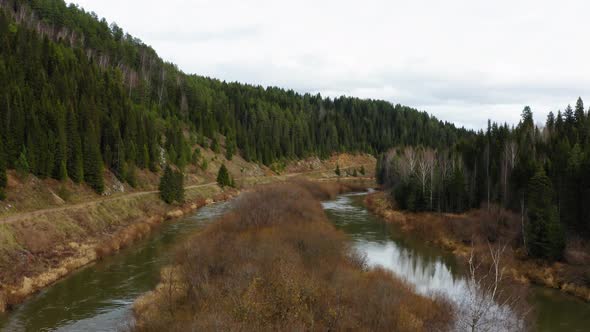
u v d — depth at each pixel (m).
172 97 135.00
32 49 84.25
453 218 61.47
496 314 25.94
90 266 40.47
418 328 25.62
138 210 63.91
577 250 41.62
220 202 86.25
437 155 87.44
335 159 174.75
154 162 86.31
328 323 24.39
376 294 29.12
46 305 30.84
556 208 43.84
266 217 49.28
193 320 22.81
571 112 86.00
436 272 42.00
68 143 62.47
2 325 27.38
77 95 79.75
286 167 150.50
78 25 142.00
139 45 167.38
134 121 83.75
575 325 30.02
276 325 22.11
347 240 52.25
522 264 42.88
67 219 48.31
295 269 29.62
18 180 52.88
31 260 37.34
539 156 65.50
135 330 25.73
